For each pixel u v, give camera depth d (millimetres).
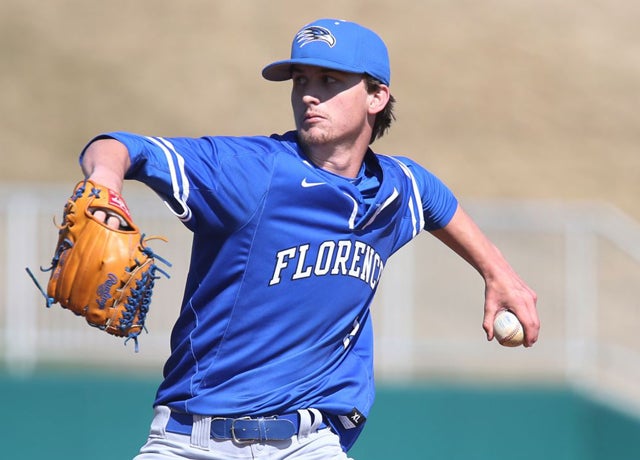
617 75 90812
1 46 87062
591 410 39750
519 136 83438
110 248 14086
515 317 18562
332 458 16391
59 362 37188
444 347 39594
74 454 36500
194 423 16047
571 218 40812
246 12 92812
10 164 76688
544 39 93250
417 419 38906
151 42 89250
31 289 37188
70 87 84312
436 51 90625
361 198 16234
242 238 15594
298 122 16328
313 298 16047
